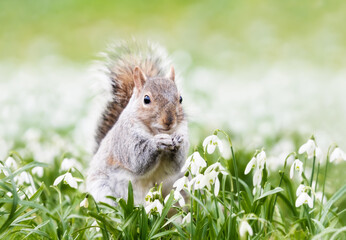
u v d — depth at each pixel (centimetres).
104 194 874
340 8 3369
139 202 881
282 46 2994
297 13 3372
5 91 1994
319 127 1492
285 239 666
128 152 866
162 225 724
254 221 689
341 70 2508
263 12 3466
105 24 3522
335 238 685
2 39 3303
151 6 3753
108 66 1023
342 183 959
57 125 1595
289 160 974
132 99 888
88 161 1131
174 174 877
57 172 1057
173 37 3259
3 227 661
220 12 3541
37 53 3072
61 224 712
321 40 2973
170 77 921
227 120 1544
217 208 681
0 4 3753
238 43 3091
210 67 2655
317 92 1911
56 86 2097
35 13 3659
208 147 689
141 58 1041
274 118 1529
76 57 3022
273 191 680
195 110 1432
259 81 2203
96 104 1031
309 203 663
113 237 675
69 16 3638
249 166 702
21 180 795
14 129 1498
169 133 857
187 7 3694
